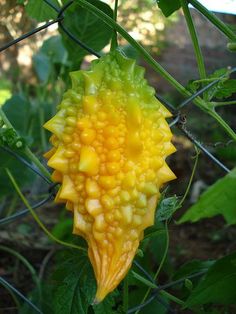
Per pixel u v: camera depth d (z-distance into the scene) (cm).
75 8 25
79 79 15
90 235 14
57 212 47
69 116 15
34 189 43
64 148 15
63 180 15
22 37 19
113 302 18
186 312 31
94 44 26
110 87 15
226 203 13
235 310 28
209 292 19
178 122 19
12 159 29
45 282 33
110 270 14
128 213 14
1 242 38
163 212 18
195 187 55
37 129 41
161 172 15
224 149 58
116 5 18
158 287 21
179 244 45
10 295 33
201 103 19
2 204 41
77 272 19
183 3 18
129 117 14
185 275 23
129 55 27
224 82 18
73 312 18
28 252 38
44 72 44
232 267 19
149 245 28
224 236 46
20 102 38
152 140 15
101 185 14
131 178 14
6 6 41
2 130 21
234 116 78
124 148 14
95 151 14
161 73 18
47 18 24
